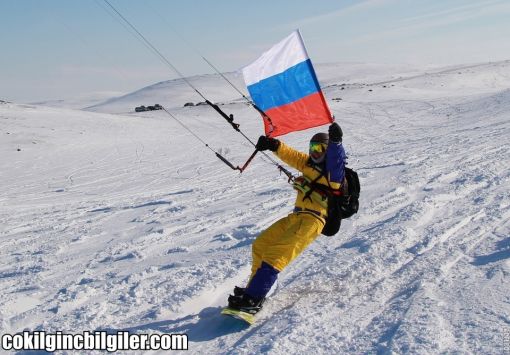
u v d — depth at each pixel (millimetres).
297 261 5949
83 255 7160
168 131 35812
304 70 5453
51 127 35031
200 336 4227
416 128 27391
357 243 6355
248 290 4387
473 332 3824
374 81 127938
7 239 8930
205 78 165250
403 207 8195
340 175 4625
